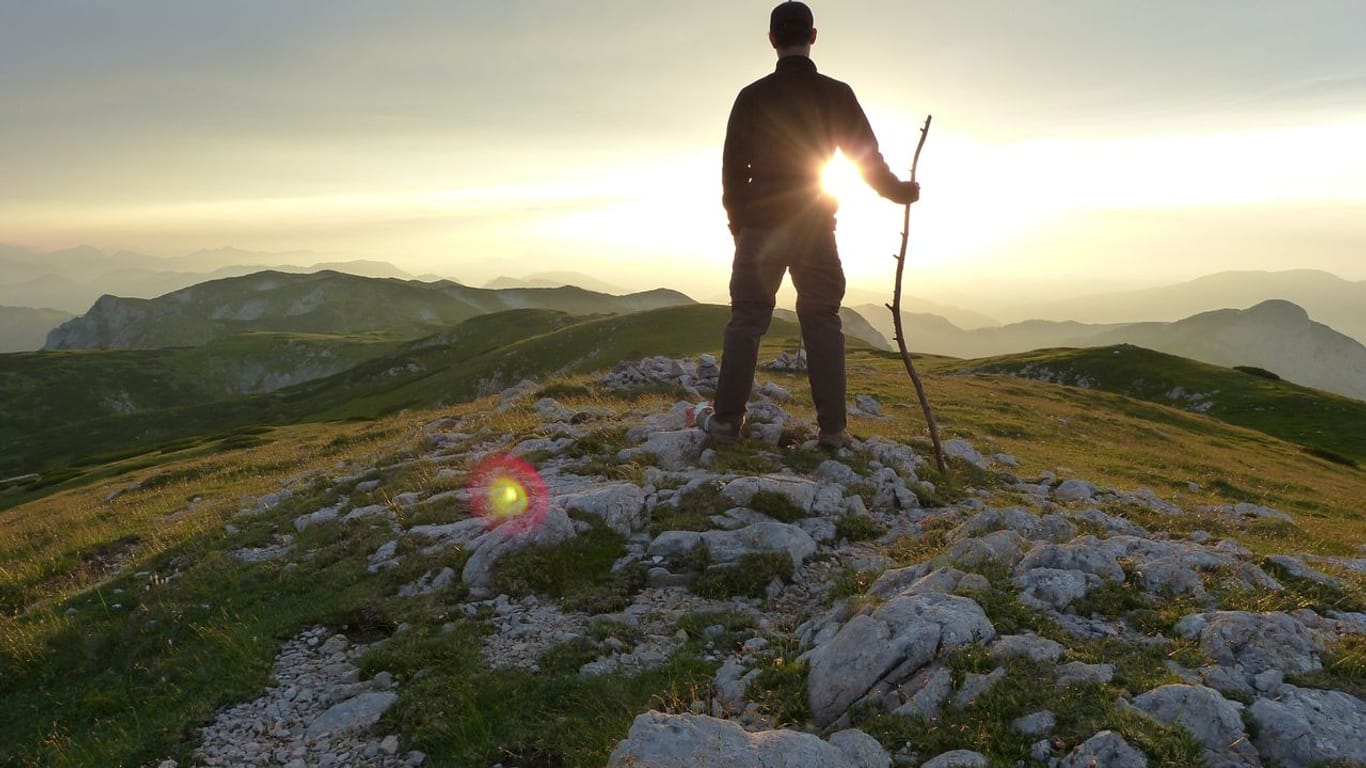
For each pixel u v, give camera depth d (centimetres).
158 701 752
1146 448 3991
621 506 948
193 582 1034
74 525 2358
